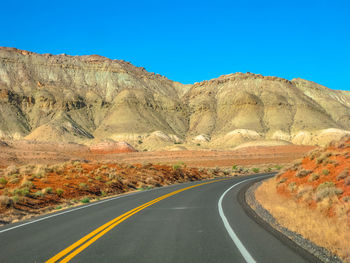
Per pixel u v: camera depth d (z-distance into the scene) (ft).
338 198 35.81
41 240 25.76
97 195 68.80
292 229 29.45
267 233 27.22
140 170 112.27
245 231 28.12
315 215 34.09
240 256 20.15
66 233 28.37
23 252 22.02
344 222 28.71
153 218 36.09
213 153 293.23
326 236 24.90
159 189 81.56
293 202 43.34
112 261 19.39
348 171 42.50
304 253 20.83
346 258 19.85
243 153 291.79
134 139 652.48
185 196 62.39
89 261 19.45
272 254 20.61
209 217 36.37
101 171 94.58
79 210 44.47
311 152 66.64
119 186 82.64
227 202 51.47
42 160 213.46
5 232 29.86
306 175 54.13
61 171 85.97
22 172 80.74
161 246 23.00
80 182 73.15
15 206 47.85
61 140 574.97
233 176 145.48
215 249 21.95
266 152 292.61
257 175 137.90
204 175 140.15
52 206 52.65
